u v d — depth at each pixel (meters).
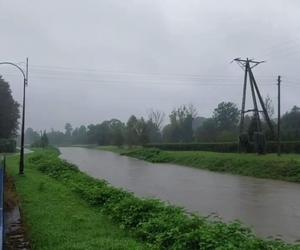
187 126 101.25
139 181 29.41
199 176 34.22
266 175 33.31
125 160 60.00
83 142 186.75
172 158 54.84
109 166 46.41
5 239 8.42
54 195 16.75
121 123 128.62
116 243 9.16
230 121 102.44
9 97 81.06
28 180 23.00
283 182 29.69
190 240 8.53
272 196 21.89
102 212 13.09
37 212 12.75
